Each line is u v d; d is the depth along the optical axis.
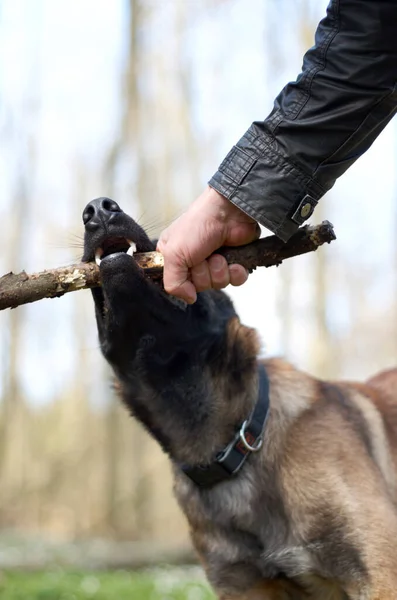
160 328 3.67
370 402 4.35
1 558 10.06
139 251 3.45
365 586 3.62
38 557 10.09
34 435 23.61
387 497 3.80
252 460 3.88
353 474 3.77
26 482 22.92
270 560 3.83
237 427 3.86
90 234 3.37
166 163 16.67
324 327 15.67
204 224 2.98
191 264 3.02
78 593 6.91
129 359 3.82
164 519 18.52
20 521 22.05
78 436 23.05
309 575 3.79
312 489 3.74
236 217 3.00
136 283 3.35
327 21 2.86
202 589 7.10
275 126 2.91
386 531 3.63
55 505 22.33
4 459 21.59
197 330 3.78
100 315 3.85
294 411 3.93
